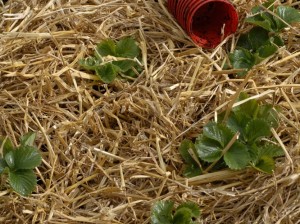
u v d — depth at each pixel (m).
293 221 1.87
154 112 2.01
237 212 1.89
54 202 1.90
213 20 2.22
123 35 2.18
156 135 1.98
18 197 1.90
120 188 1.91
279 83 2.08
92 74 2.09
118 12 2.23
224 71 2.08
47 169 1.96
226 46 2.17
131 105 2.02
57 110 2.03
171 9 2.22
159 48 2.16
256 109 2.00
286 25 2.15
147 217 1.90
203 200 1.90
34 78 2.07
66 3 2.24
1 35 2.12
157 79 2.08
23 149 1.92
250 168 1.93
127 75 2.10
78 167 1.95
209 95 2.05
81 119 2.02
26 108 2.02
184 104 2.04
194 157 1.93
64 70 2.07
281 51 2.12
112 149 1.98
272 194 1.89
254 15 2.17
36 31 2.16
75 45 2.14
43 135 1.99
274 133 1.95
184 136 2.00
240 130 1.97
